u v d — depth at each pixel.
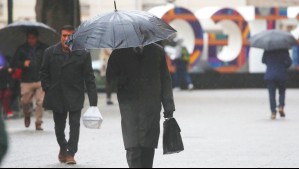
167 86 17.97
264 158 24.55
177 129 17.66
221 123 37.91
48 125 37.25
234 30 72.62
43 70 23.59
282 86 40.66
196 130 34.25
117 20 18.17
